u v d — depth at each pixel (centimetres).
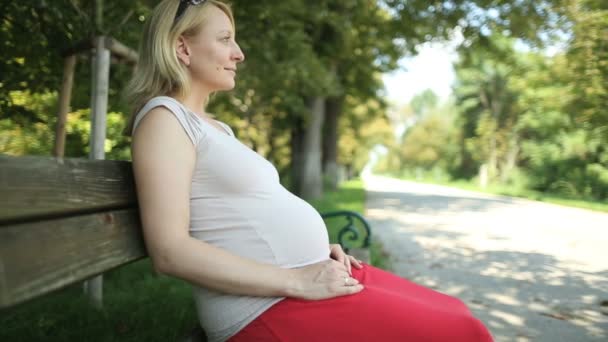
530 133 3138
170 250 122
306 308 137
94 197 120
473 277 473
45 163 102
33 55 350
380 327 136
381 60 1457
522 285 443
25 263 89
